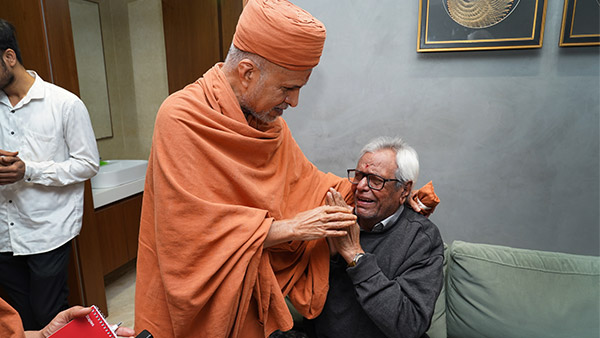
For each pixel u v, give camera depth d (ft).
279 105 2.84
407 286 3.28
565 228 5.03
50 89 4.78
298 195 3.43
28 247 4.73
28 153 4.71
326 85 5.42
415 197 3.85
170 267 2.66
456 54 4.86
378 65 5.17
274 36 2.47
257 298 2.92
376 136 5.40
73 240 5.90
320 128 5.60
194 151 2.64
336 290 3.64
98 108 7.76
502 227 5.24
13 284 5.05
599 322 3.76
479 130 5.02
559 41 4.53
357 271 3.17
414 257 3.46
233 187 2.77
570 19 4.39
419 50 4.86
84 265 6.05
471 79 4.90
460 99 4.99
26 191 4.65
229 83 2.81
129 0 7.66
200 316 2.81
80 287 6.09
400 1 4.90
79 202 5.16
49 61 5.31
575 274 3.97
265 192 2.86
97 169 5.15
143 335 2.29
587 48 4.48
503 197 5.15
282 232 2.77
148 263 2.98
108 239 6.95
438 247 3.62
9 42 4.34
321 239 3.47
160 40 7.68
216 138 2.71
